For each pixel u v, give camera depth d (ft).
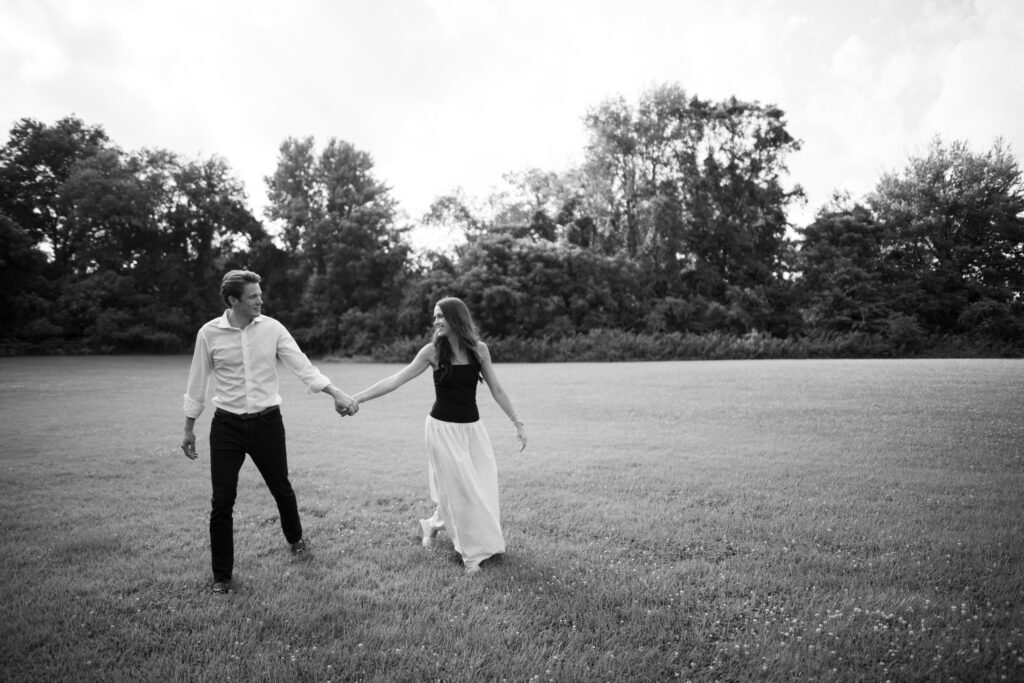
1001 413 36.40
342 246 147.13
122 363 105.19
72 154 152.56
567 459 27.09
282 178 161.27
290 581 13.39
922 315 139.03
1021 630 10.85
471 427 14.96
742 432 33.55
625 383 59.57
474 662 9.98
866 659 10.07
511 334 125.18
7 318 135.85
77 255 144.36
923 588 12.83
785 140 151.23
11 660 10.01
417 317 131.54
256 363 13.83
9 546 15.61
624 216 154.30
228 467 13.44
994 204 145.38
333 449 30.32
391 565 14.52
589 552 15.20
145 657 10.32
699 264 145.59
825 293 133.18
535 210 161.48
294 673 9.59
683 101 149.59
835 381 54.19
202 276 159.53
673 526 17.33
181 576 13.60
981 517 17.84
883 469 24.29
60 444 31.40
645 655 10.18
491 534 14.34
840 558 14.57
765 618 11.55
